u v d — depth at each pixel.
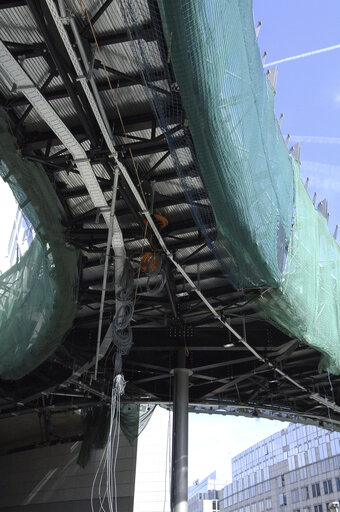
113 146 15.17
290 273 18.28
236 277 16.98
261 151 15.19
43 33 12.45
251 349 26.89
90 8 12.70
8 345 24.98
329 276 23.22
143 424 36.97
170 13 10.37
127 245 21.44
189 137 14.61
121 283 19.03
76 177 18.11
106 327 28.23
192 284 21.30
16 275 25.19
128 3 11.23
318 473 115.44
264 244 15.29
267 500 134.38
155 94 12.44
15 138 15.52
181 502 25.88
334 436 112.12
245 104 13.42
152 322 26.92
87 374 30.83
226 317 25.33
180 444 27.12
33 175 16.41
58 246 18.70
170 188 18.42
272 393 34.66
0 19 13.23
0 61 12.22
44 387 32.41
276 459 134.00
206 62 10.97
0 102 15.16
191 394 34.91
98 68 13.91
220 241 16.02
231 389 34.56
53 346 23.20
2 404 32.47
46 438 40.50
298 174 21.73
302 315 19.28
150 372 31.28
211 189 13.88
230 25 11.85
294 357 31.27
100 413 36.66
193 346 28.91
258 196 14.69
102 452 37.38
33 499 38.84
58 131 14.14
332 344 22.39
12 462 41.44
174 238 20.31
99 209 16.98
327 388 35.41
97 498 36.59
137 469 36.34
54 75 13.91
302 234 20.08
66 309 20.83
